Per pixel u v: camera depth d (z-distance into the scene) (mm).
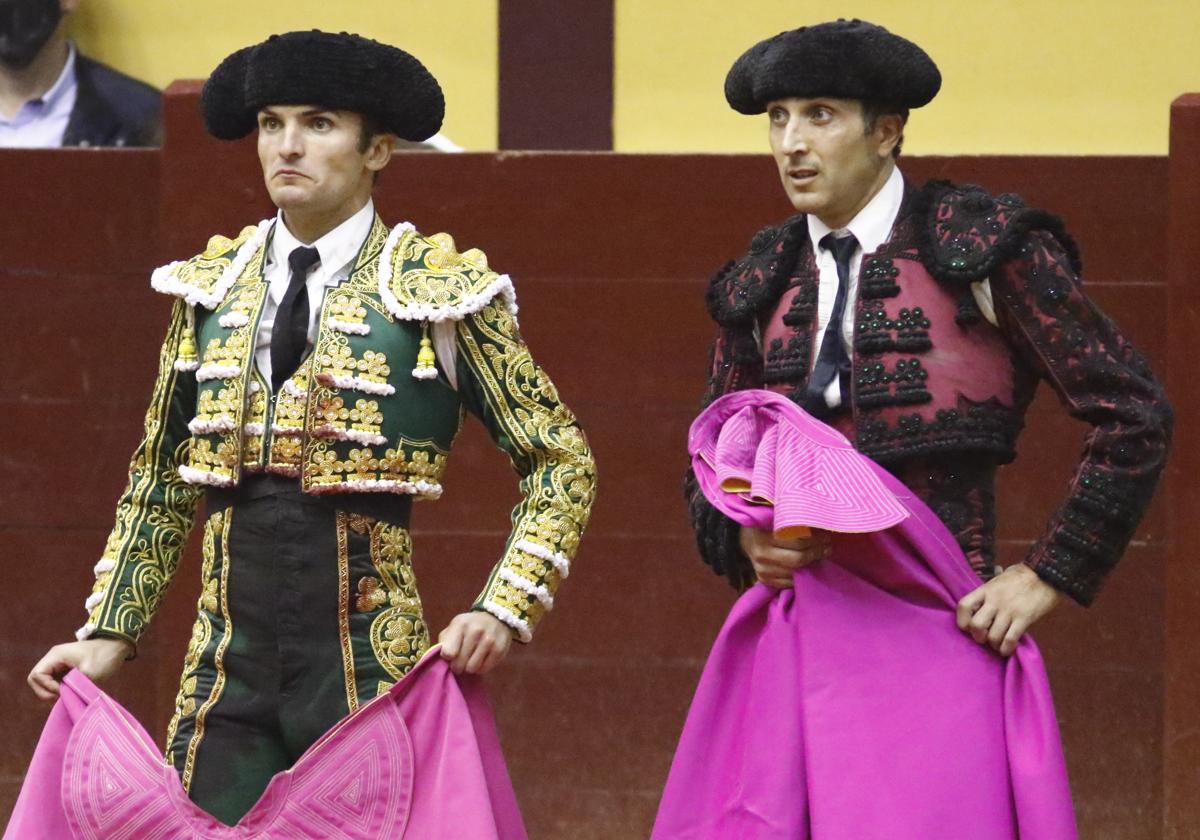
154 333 17469
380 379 11156
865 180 11273
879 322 11125
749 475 11086
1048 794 10680
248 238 11695
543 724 17031
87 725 11234
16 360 17516
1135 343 16562
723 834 11266
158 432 11727
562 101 19797
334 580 11086
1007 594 10859
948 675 10883
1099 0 19391
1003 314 11031
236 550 11211
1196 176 16188
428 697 11062
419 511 17094
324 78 11078
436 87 11523
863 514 10625
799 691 11070
